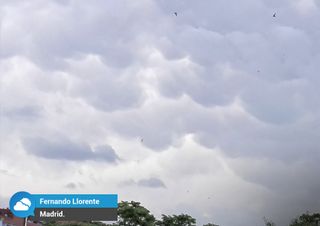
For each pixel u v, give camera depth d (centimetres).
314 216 4425
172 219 7575
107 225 6206
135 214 6312
